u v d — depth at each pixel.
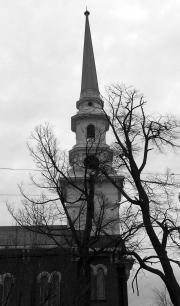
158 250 22.17
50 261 28.23
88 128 46.16
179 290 21.47
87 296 21.95
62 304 21.67
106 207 34.75
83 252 22.88
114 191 40.38
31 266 25.02
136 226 23.08
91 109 47.50
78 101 49.00
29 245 31.84
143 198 23.00
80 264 23.09
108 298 34.53
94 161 25.06
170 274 21.72
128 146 23.98
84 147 43.03
